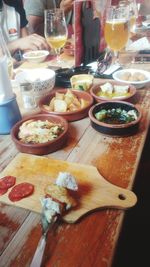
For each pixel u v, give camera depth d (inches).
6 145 18.7
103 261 10.4
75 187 13.4
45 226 11.7
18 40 42.1
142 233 27.4
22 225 12.3
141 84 24.9
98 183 14.3
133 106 20.0
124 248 26.1
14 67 33.5
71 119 20.9
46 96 22.7
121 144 17.8
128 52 36.0
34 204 13.2
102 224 12.0
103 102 20.7
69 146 18.0
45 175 15.2
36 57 34.4
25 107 23.3
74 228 11.9
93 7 29.9
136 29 46.0
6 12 48.8
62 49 37.5
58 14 31.9
